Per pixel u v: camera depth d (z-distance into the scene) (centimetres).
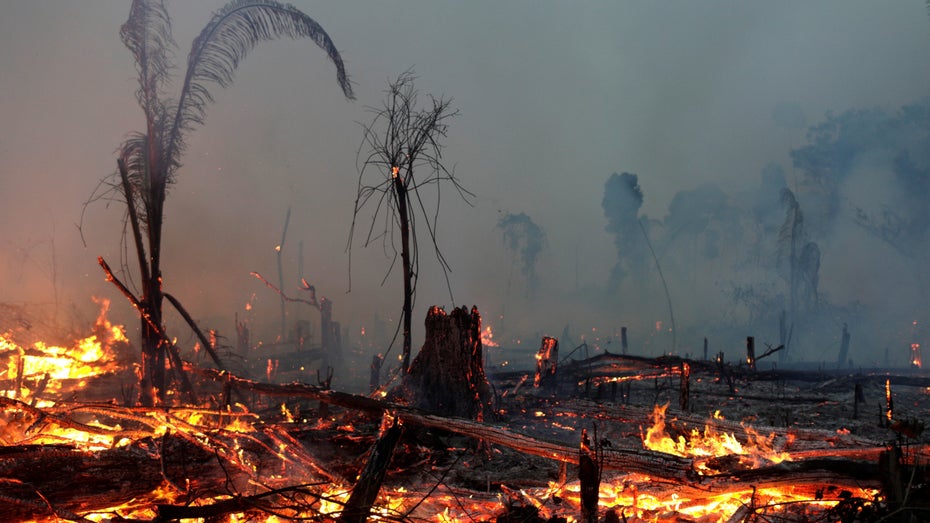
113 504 573
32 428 708
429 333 979
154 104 1219
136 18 1193
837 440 746
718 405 1323
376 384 1527
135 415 725
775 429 812
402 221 1181
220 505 511
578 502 605
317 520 518
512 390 1370
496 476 699
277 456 662
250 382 995
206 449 630
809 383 1650
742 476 579
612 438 905
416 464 723
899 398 1452
